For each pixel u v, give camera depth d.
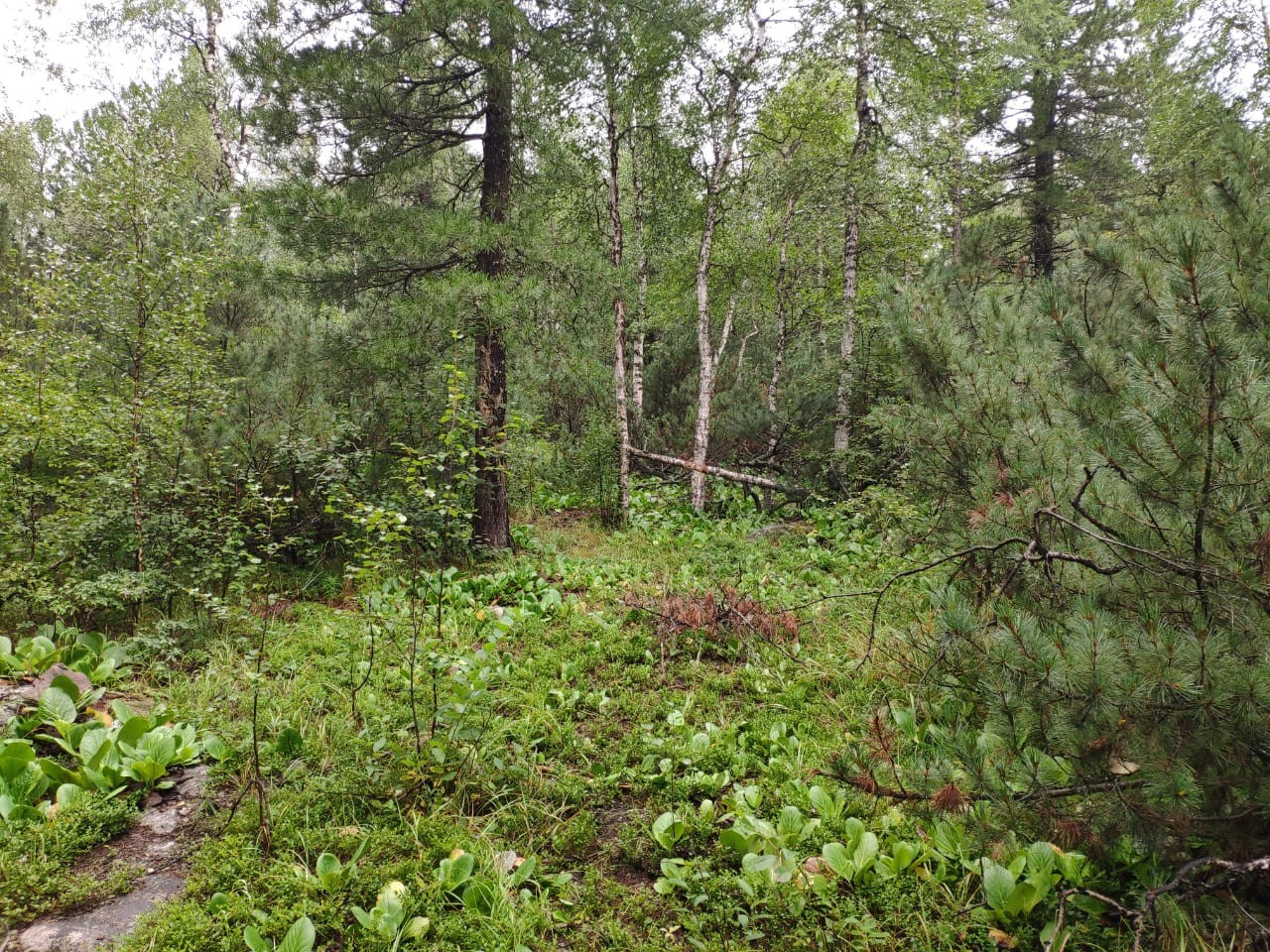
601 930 3.06
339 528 8.56
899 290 5.88
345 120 8.11
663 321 14.71
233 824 3.58
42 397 6.31
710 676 5.51
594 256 8.59
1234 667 2.41
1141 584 3.03
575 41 8.69
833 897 3.11
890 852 3.41
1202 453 2.78
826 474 11.85
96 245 6.94
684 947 2.96
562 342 8.60
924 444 5.29
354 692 4.86
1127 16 14.39
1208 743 2.44
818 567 8.58
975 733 2.93
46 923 2.94
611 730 4.78
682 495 13.35
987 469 4.10
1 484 6.36
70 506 6.47
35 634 6.08
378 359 8.04
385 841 3.49
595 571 8.52
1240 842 2.54
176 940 2.81
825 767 4.06
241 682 5.32
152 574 6.17
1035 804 2.70
